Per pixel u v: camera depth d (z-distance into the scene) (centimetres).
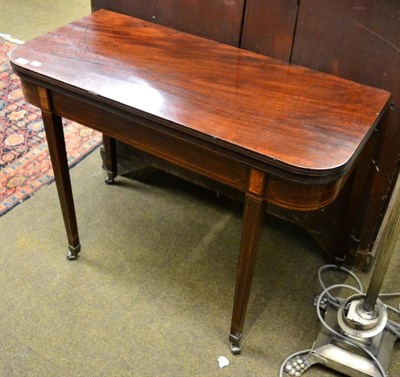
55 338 146
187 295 159
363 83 131
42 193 196
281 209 170
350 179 147
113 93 118
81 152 218
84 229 181
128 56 134
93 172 208
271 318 153
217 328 150
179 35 147
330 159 100
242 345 145
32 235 178
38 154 215
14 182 200
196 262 170
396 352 144
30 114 238
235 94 120
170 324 151
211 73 129
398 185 152
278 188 106
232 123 110
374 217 153
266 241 179
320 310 155
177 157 118
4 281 161
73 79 123
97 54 135
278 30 137
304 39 134
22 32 306
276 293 161
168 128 112
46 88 129
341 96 122
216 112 113
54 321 150
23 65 128
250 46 144
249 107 116
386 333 145
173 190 200
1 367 138
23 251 172
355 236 161
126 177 206
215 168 113
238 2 139
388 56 124
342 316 140
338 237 163
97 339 146
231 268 169
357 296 141
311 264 171
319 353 138
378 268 125
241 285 129
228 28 145
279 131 108
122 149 193
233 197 179
